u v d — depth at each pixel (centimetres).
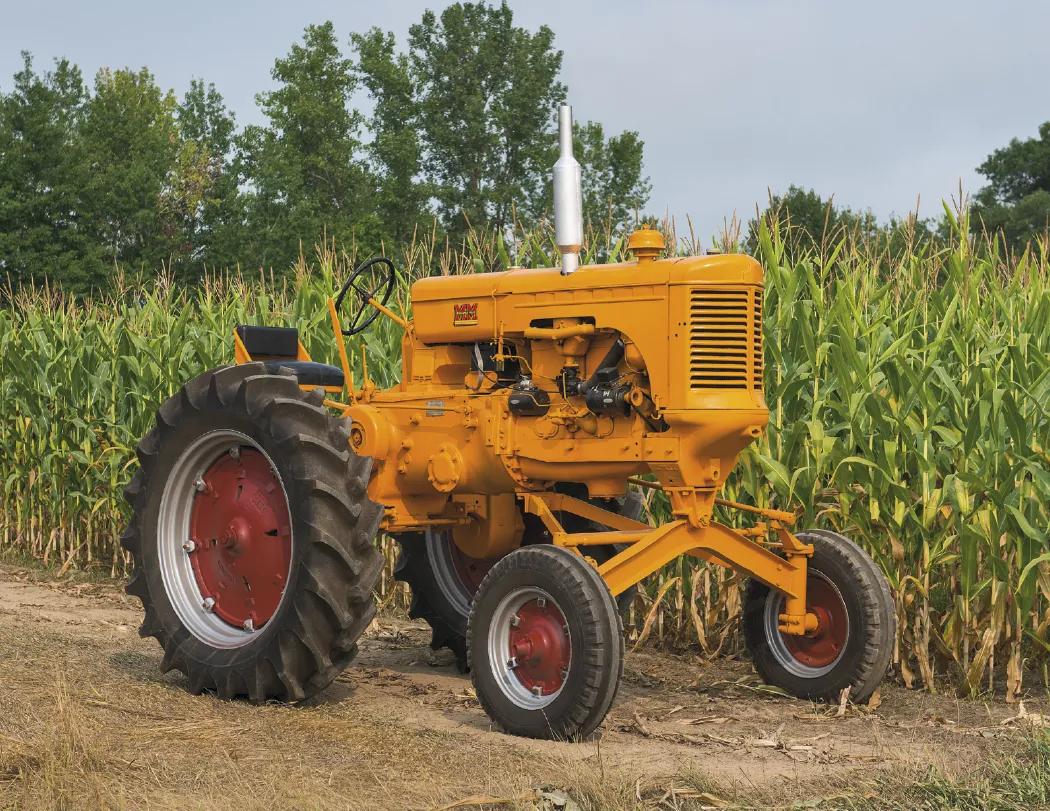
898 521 598
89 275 3803
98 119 4603
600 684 455
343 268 927
